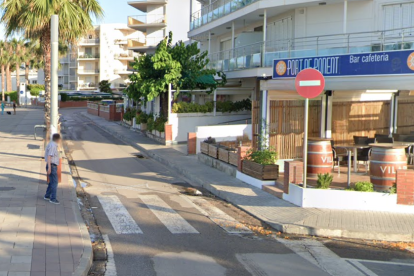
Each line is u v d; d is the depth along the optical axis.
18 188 13.10
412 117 17.50
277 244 9.11
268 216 10.88
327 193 11.31
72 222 9.74
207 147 19.22
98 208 11.85
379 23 22.38
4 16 21.00
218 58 33.09
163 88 25.89
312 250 8.74
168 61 25.75
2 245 8.02
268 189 13.34
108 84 79.25
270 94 14.77
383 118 17.14
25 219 9.80
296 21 24.84
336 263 8.00
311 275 7.38
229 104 28.12
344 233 9.64
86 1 21.77
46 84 23.66
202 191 14.35
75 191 13.52
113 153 23.36
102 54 85.00
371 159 11.65
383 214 10.72
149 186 14.99
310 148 12.91
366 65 12.06
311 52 21.89
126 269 7.50
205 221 10.74
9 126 37.78
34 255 7.56
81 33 22.02
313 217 10.58
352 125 16.47
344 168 15.47
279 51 23.58
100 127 39.66
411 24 21.77
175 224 10.41
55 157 11.42
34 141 26.27
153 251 8.47
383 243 9.27
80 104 82.12
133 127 35.09
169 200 12.94
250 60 25.94
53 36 14.65
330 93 15.47
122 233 9.62
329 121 15.68
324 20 23.89
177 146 25.22
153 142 27.11
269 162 14.05
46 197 11.65
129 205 12.22
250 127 22.77
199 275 7.27
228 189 13.82
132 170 18.25
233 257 8.23
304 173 11.52
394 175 11.32
